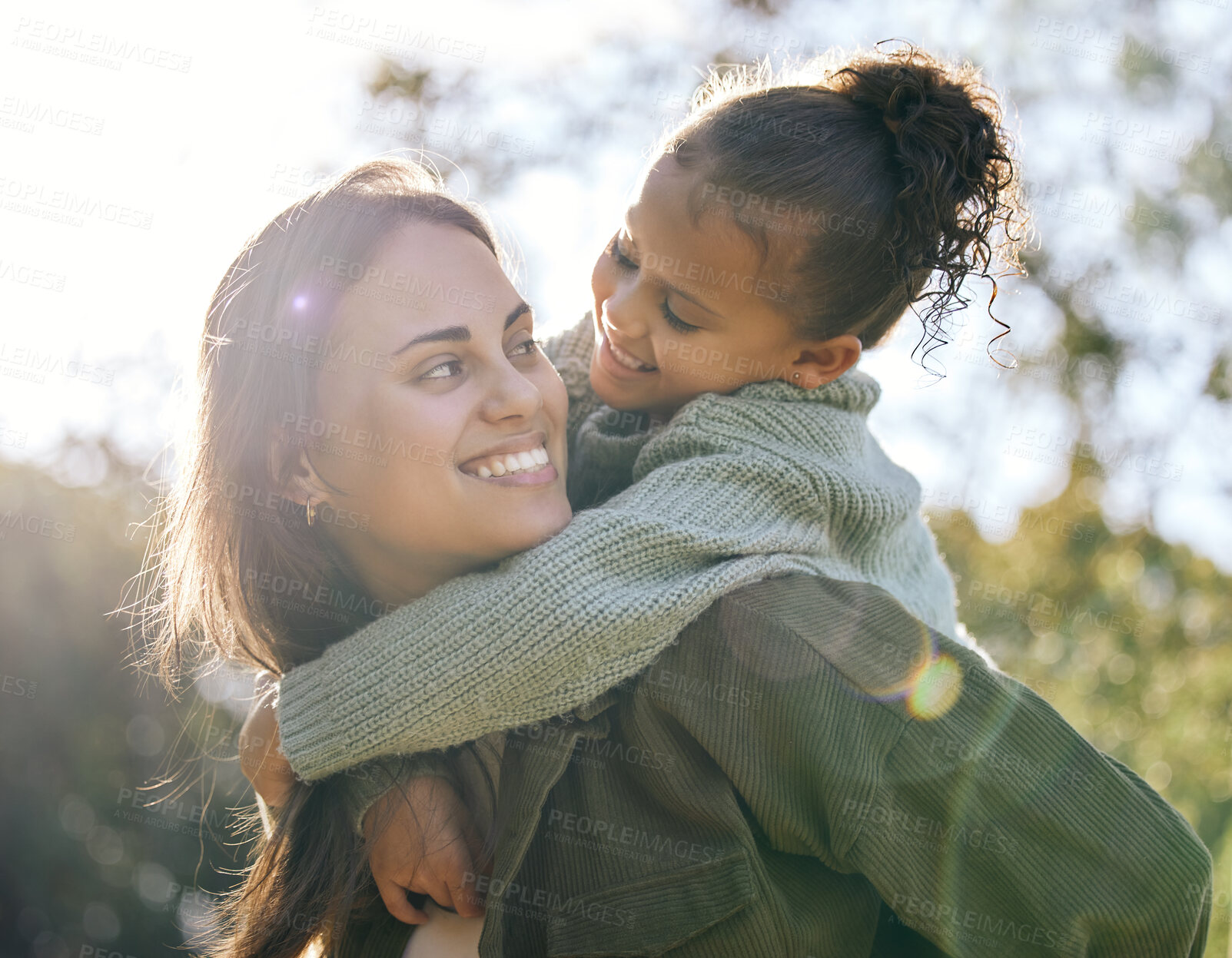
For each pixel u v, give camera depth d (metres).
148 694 4.95
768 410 1.53
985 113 1.62
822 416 1.55
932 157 1.52
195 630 1.87
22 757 5.02
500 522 1.36
